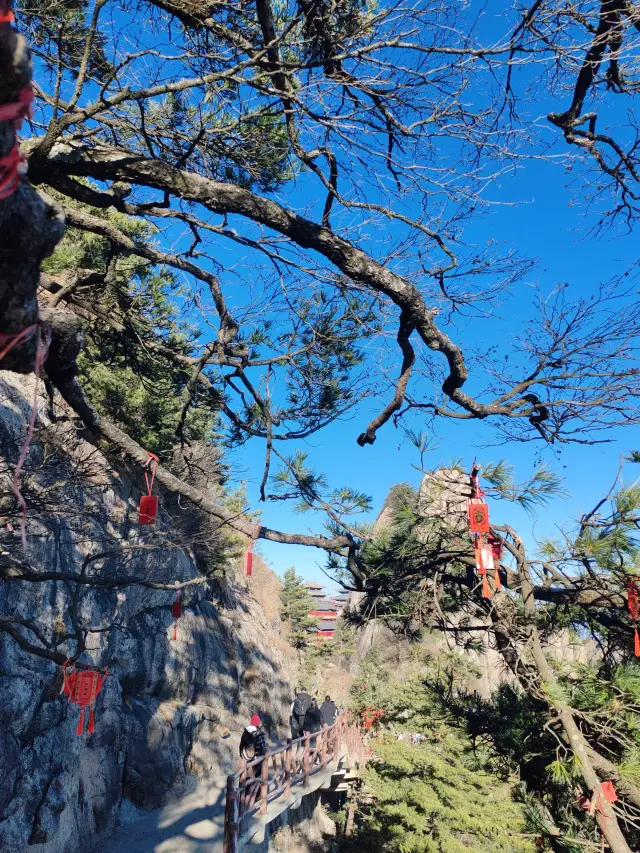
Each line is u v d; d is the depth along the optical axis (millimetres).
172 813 12375
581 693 4430
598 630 4859
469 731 5211
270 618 31891
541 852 5031
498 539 4418
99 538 7328
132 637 13305
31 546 8609
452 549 4898
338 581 5121
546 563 4336
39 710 8977
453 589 5281
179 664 15766
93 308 5355
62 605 9703
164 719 13891
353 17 3943
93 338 6590
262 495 5078
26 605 8688
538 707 4523
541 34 3645
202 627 18062
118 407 11398
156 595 14992
